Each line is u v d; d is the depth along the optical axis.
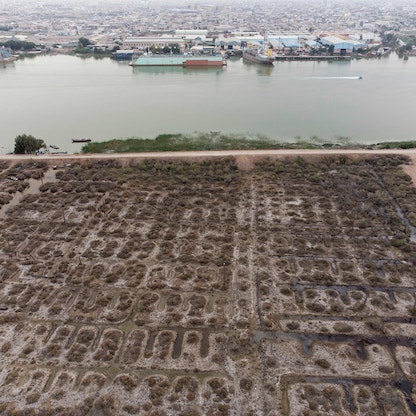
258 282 34.69
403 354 28.16
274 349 28.55
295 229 42.31
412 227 42.44
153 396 25.36
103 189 50.56
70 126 76.38
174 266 36.75
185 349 28.53
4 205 47.94
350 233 41.47
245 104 89.38
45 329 30.23
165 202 47.50
